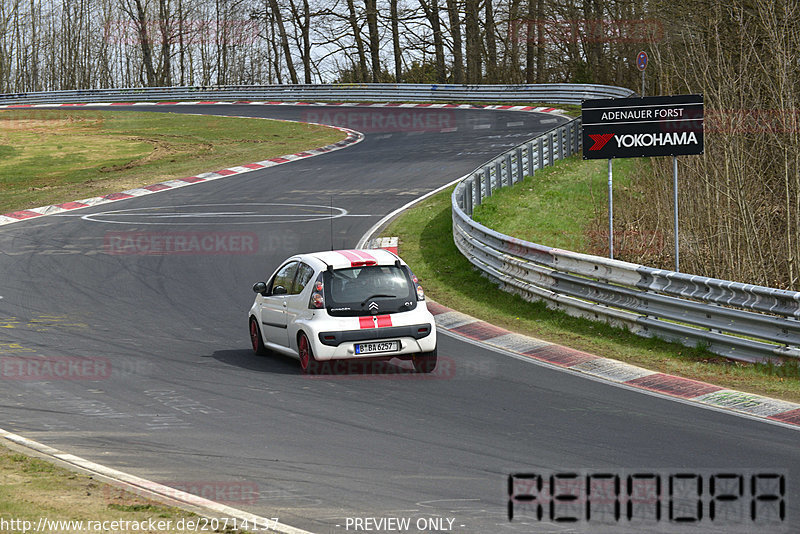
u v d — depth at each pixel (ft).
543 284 78.54
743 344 59.26
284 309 58.49
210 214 131.64
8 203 149.48
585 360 59.93
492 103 250.78
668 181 117.70
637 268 67.92
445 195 136.36
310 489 34.94
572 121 169.27
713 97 108.17
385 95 268.21
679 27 143.54
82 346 65.05
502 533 30.42
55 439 42.45
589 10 284.41
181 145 214.48
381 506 32.99
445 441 41.68
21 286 88.79
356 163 174.50
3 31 451.94
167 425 44.91
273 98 289.33
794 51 109.09
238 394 51.19
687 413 46.96
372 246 108.06
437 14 313.53
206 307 79.66
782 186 109.40
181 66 425.69
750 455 39.52
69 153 209.56
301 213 130.11
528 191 135.74
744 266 100.37
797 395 51.47
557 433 42.98
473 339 67.87
